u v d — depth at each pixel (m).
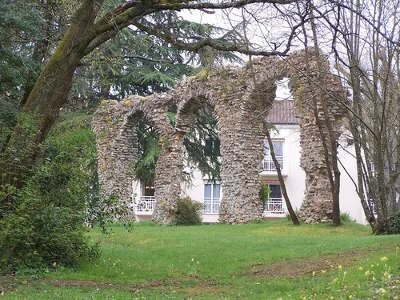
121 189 29.72
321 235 16.72
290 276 9.91
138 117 29.78
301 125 20.56
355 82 17.00
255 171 23.08
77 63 12.15
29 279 9.33
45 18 15.37
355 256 10.99
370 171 17.12
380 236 14.36
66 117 28.84
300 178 39.38
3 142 10.84
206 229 19.78
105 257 12.12
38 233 10.09
